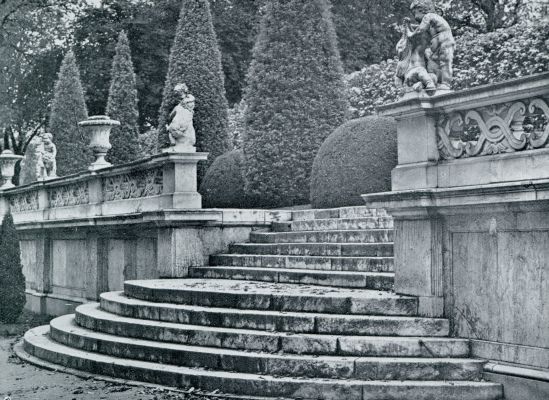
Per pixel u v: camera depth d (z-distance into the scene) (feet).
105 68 116.26
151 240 45.09
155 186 45.11
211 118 64.85
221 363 26.00
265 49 53.47
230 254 41.37
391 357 24.38
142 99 115.03
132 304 33.04
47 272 60.85
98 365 29.32
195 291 30.91
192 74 65.21
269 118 52.47
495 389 22.94
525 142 23.25
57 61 123.54
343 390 23.31
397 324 25.25
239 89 112.88
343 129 43.96
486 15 86.63
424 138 26.32
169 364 27.55
